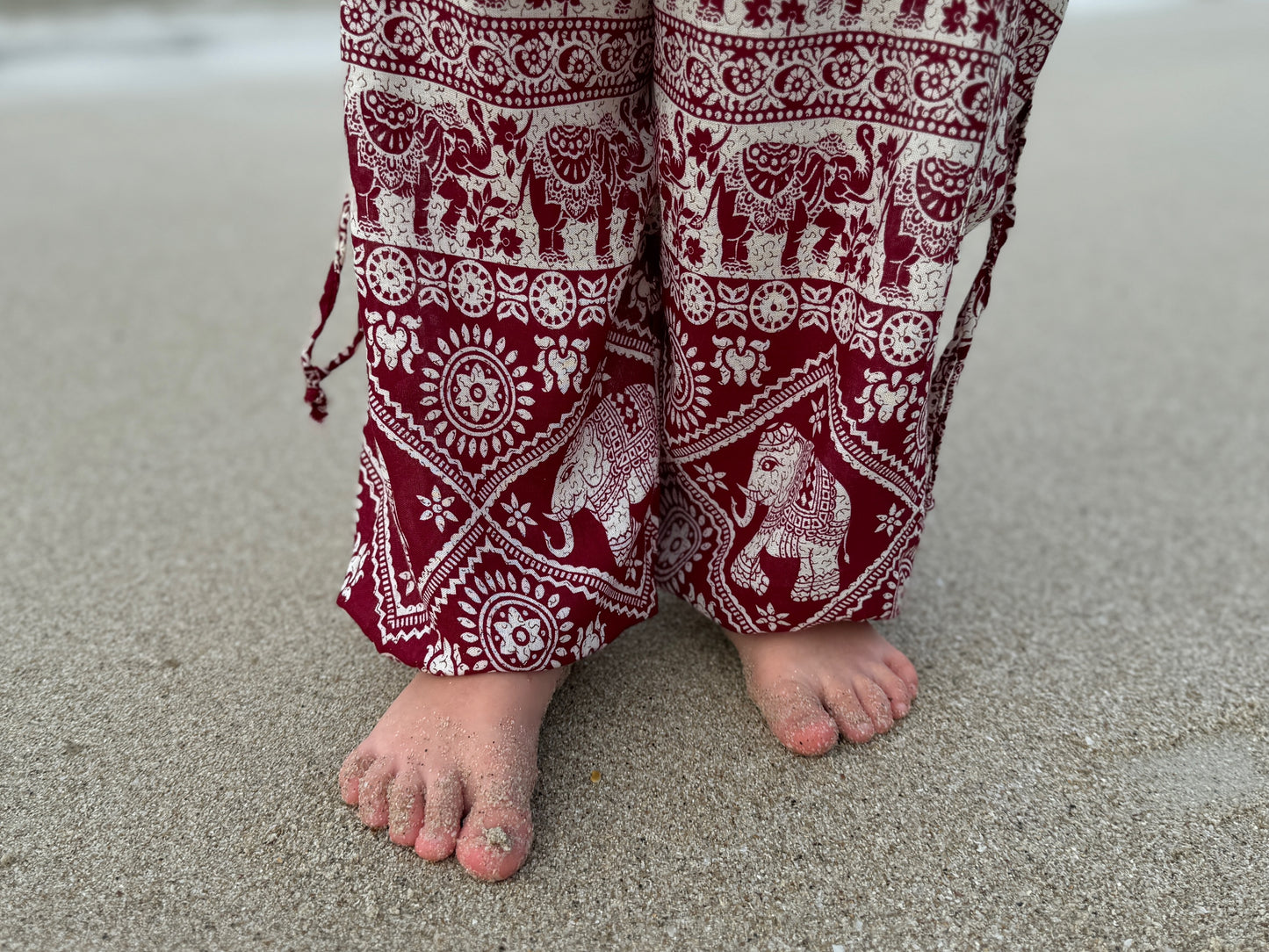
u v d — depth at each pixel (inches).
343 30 35.4
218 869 39.7
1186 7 301.3
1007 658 52.2
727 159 36.7
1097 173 145.6
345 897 38.6
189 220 122.8
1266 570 59.3
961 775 44.5
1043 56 37.6
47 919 37.4
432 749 42.6
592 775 44.5
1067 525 64.6
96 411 77.4
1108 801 43.0
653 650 52.9
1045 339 93.8
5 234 115.6
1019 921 37.6
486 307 39.6
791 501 43.6
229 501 66.2
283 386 82.9
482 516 42.1
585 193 38.4
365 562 45.4
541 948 36.7
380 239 38.0
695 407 43.1
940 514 66.3
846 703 46.7
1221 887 38.8
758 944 36.9
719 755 45.6
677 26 35.1
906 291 37.1
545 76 35.9
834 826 41.8
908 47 34.2
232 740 46.2
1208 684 49.9
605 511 44.0
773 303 40.1
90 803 42.6
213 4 272.1
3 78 193.8
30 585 56.9
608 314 40.6
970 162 35.0
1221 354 88.9
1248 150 152.9
